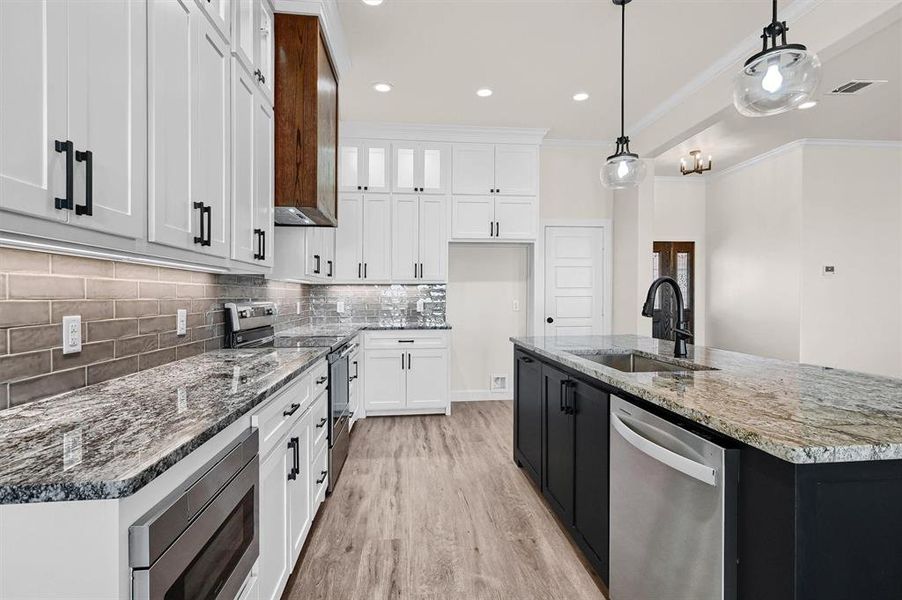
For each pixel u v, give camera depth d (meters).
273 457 1.58
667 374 1.78
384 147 4.72
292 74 2.54
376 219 4.71
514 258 5.35
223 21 1.82
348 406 3.47
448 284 5.28
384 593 1.90
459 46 3.20
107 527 0.76
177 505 0.89
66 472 0.79
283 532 1.71
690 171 5.56
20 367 1.27
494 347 5.34
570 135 5.05
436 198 4.78
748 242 5.77
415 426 4.25
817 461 0.96
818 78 1.78
